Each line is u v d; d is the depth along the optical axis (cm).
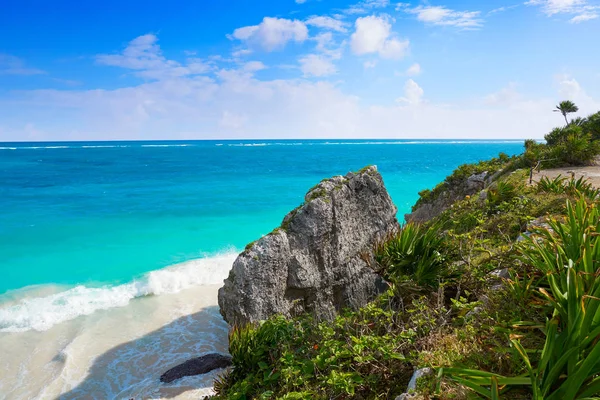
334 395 475
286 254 1190
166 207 3628
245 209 3550
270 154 14062
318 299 1236
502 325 456
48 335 1376
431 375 409
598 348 298
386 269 723
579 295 346
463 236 765
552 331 323
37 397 1054
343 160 10806
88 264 2067
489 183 1842
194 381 1073
